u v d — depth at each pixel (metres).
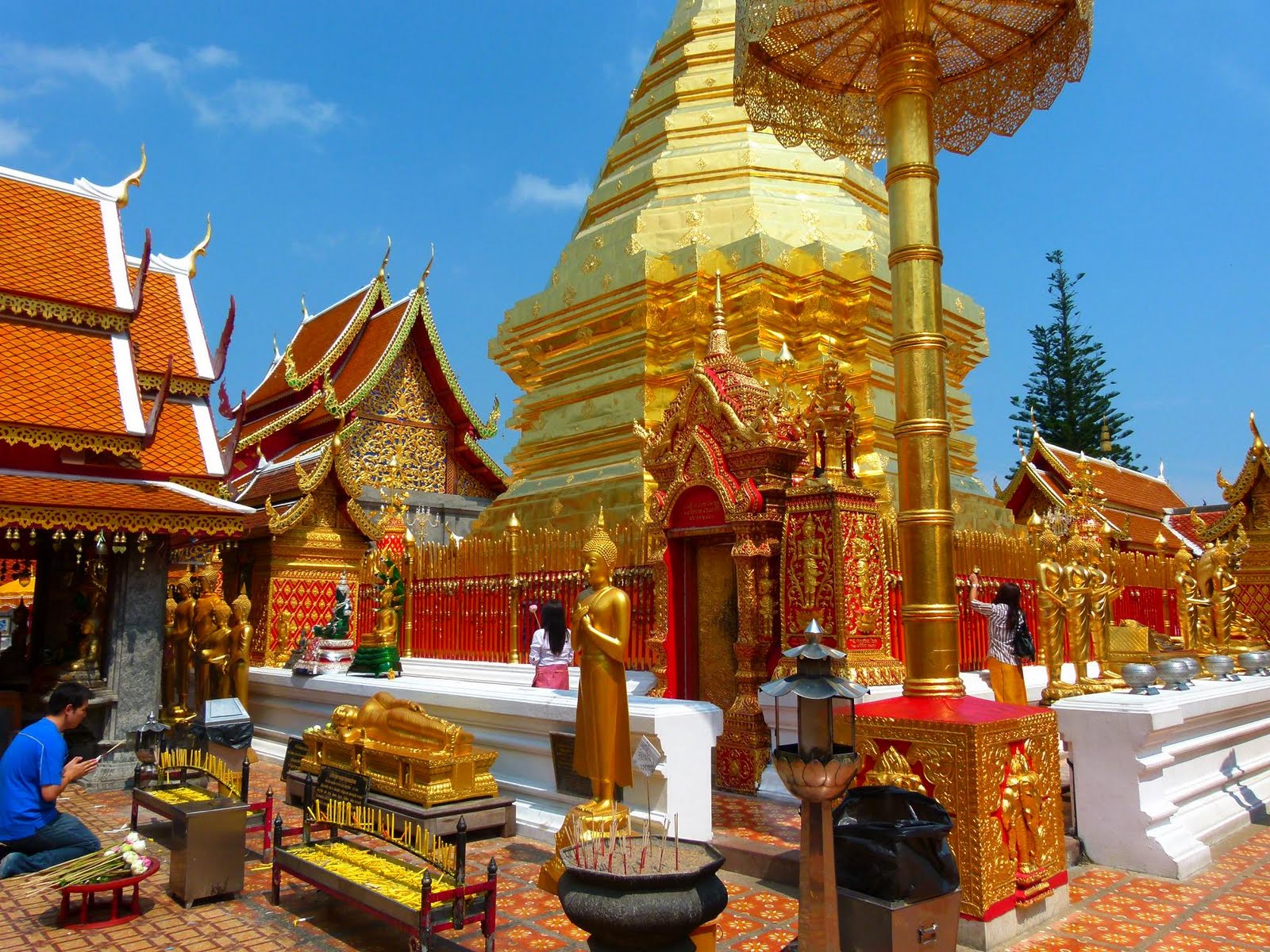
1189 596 12.34
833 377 9.21
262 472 20.20
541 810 8.20
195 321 14.79
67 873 6.45
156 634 12.21
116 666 11.80
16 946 5.99
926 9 6.73
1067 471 21.38
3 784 7.14
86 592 12.61
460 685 10.18
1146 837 6.92
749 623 9.10
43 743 7.25
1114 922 5.85
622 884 4.41
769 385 13.52
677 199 16.41
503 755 8.95
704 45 18.22
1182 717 7.28
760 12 6.93
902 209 6.61
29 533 13.60
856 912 4.77
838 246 15.52
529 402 17.02
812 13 7.43
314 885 6.40
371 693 10.91
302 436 26.78
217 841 6.86
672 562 10.26
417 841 6.09
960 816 5.54
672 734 7.18
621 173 18.56
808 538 8.82
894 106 6.72
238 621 12.67
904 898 4.70
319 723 12.24
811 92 8.47
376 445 25.81
